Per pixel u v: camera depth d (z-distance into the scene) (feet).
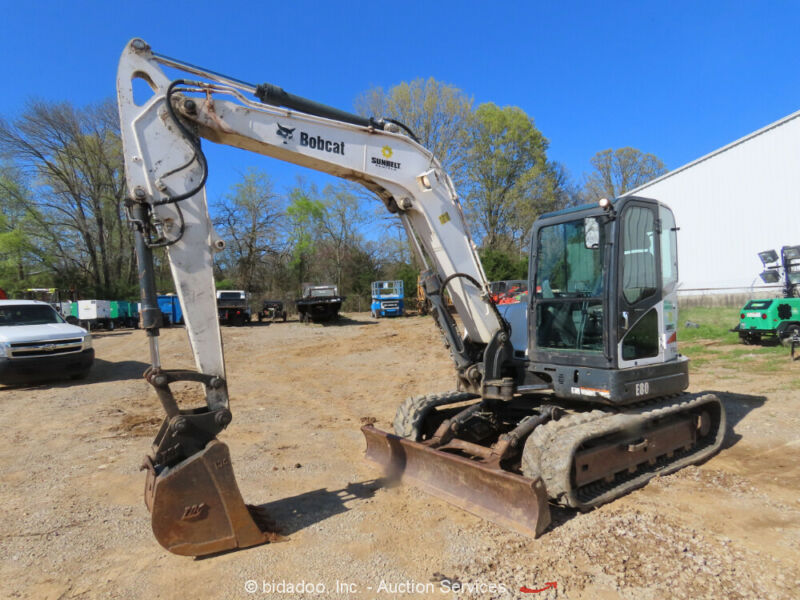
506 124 118.73
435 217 15.55
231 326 90.38
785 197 59.88
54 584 10.64
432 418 17.43
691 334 50.44
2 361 31.63
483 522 12.86
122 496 15.44
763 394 25.98
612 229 14.56
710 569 10.40
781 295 52.49
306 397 30.68
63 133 109.91
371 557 11.39
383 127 15.14
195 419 11.51
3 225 105.40
